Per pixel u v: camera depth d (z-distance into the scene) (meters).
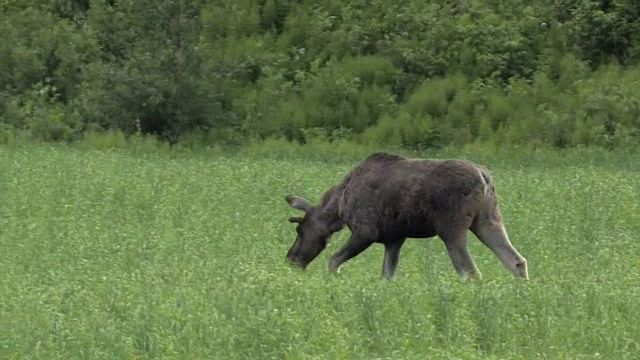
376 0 134.62
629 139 115.06
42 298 47.88
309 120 121.44
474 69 126.31
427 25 130.62
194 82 120.31
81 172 93.00
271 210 77.06
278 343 40.59
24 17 135.88
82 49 131.00
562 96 121.88
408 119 119.69
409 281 51.06
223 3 136.88
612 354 40.34
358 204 55.69
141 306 45.50
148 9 121.00
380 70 126.31
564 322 43.53
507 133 117.50
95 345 40.66
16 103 124.00
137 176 92.00
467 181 53.59
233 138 119.31
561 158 110.69
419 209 54.12
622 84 123.62
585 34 130.50
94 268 55.72
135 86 119.69
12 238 64.94
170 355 39.81
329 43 130.62
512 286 48.66
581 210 77.81
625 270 55.88
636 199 82.75
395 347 40.84
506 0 134.25
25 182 87.06
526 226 70.94
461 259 53.62
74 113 122.31
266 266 55.41
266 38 132.25
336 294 47.22
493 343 41.41
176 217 73.00
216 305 45.50
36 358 39.62
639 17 131.38
